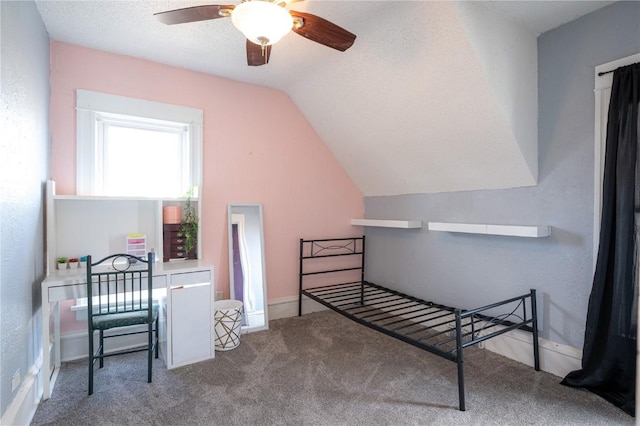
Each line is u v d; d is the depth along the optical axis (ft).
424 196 10.21
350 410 5.82
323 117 10.61
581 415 5.62
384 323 10.17
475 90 6.70
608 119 5.99
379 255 11.85
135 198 8.11
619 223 5.78
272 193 10.73
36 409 5.79
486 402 6.03
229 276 9.77
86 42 7.79
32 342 6.09
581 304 6.67
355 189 12.45
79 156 7.94
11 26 5.05
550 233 7.14
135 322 6.71
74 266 7.62
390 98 8.27
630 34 5.93
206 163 9.55
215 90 9.66
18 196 5.36
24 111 5.66
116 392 6.36
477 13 6.10
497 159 7.61
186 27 7.22
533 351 7.32
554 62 7.03
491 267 8.35
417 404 5.99
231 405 5.96
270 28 4.62
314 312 11.47
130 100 8.45
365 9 6.56
